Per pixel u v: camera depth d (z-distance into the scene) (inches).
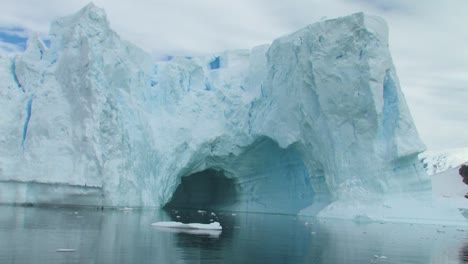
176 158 1908.2
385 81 1685.5
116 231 849.5
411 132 1631.4
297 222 1354.6
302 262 615.8
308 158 1798.7
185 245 716.7
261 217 1600.6
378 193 1576.0
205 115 2023.9
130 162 1646.2
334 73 1668.3
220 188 2330.2
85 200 1510.8
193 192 2477.9
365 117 1625.2
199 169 2046.0
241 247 733.3
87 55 1576.0
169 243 727.7
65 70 1609.3
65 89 1604.3
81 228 862.5
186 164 1931.6
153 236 806.5
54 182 1480.1
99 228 880.9
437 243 919.7
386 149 1622.8
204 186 2454.5
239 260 604.4
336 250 747.4
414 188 1608.0
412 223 1461.6
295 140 1797.5
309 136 1763.0
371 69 1616.6
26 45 1706.4
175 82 2001.7
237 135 2010.3
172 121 1942.7
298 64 1769.2
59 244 650.2
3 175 1482.5
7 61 1688.0
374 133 1616.6
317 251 727.1
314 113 1738.4
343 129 1660.9
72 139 1546.5
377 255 712.4
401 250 787.4
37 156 1510.8
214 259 601.9
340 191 1615.4
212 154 2018.9
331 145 1672.0
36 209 1305.4
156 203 1785.2
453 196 1764.3
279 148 1967.3
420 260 681.6
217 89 2084.2
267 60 2011.6
